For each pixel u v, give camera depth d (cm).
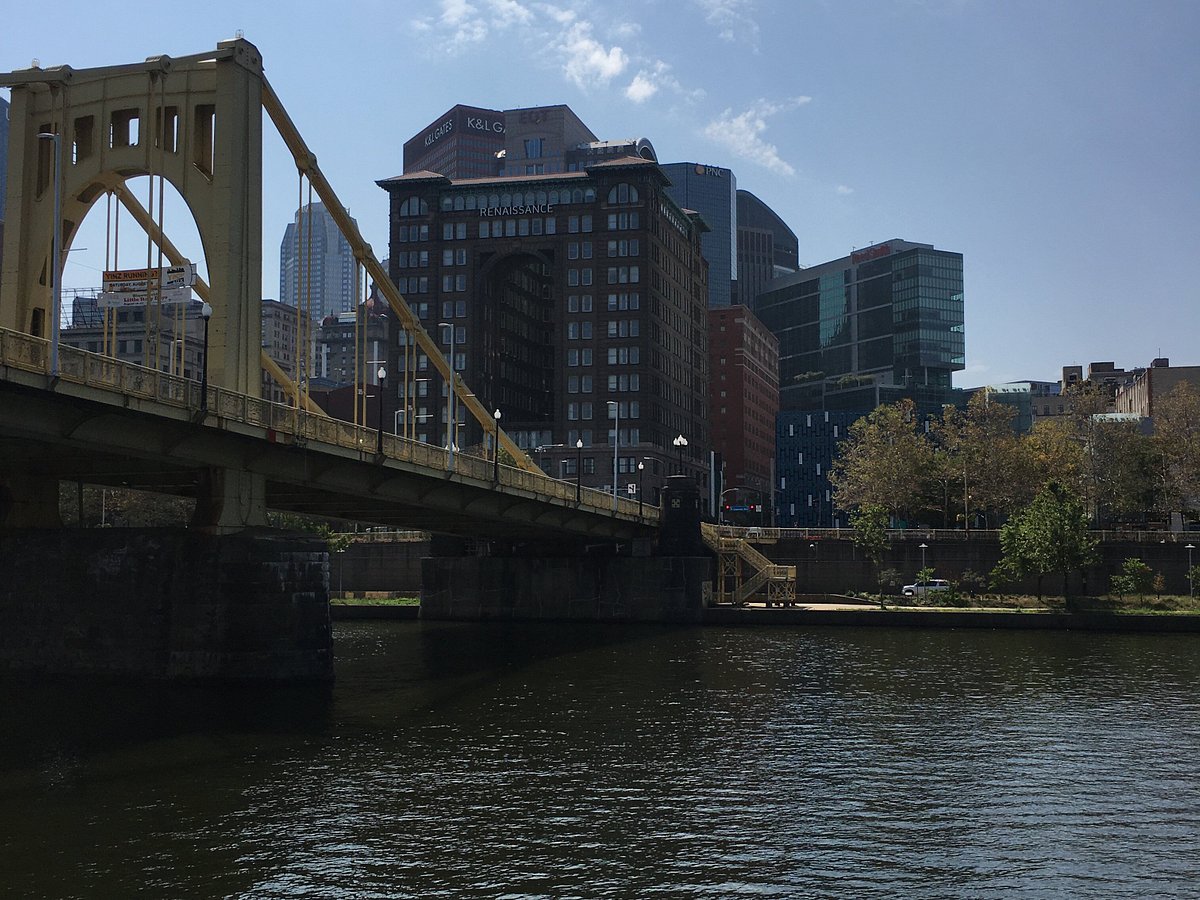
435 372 17575
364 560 12506
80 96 5950
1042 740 4366
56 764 3734
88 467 5678
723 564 10931
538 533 9712
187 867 2695
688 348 19912
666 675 6250
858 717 4862
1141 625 9112
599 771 3759
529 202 17725
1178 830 3127
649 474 17150
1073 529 10150
